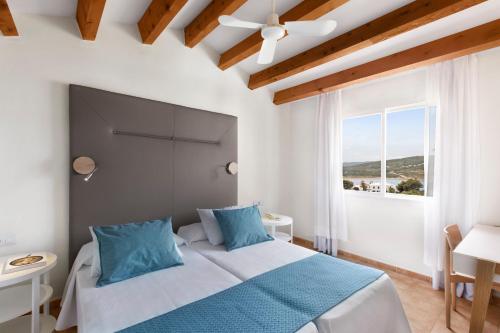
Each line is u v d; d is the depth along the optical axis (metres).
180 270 1.87
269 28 1.56
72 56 2.22
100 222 2.32
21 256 1.85
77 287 1.66
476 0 1.64
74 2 2.02
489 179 2.34
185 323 1.23
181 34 2.90
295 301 1.43
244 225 2.47
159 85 2.73
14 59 1.98
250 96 3.62
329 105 3.47
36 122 2.06
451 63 2.44
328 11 1.97
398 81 2.95
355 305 1.43
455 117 2.41
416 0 1.91
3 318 1.52
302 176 3.98
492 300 2.31
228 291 1.54
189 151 2.92
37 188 2.07
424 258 2.64
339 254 3.51
